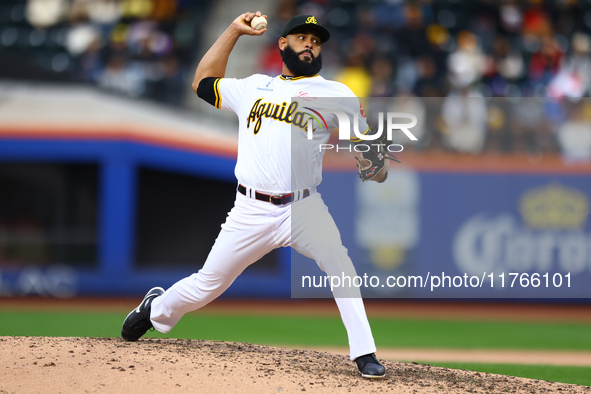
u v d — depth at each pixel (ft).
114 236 147.74
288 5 188.24
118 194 147.54
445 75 176.76
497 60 180.14
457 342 107.34
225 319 131.34
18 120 151.33
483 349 99.86
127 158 147.13
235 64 178.29
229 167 157.28
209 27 185.68
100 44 183.52
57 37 187.52
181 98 165.48
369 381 46.14
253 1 187.62
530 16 188.85
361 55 176.14
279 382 44.11
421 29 182.60
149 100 164.55
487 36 184.44
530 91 177.17
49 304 145.07
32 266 155.22
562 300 147.64
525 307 148.66
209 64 51.06
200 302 49.96
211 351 52.49
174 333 109.40
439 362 80.33
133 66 178.70
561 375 66.95
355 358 46.55
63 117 151.84
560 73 181.16
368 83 171.94
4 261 156.66
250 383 43.47
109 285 148.97
